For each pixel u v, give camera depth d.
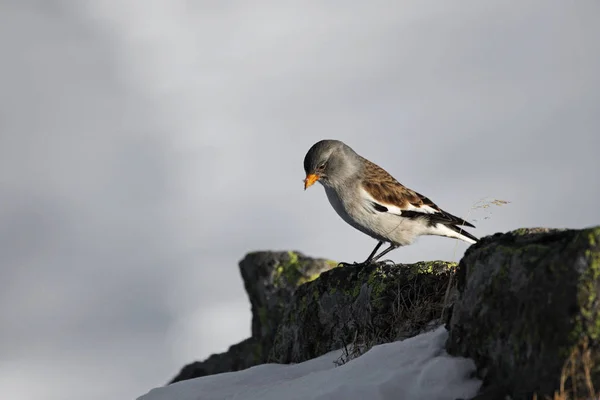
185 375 11.83
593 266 4.44
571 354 4.43
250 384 6.46
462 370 4.99
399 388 5.01
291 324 7.93
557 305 4.52
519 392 4.66
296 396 5.34
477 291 5.09
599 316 4.40
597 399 4.32
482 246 5.23
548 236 4.96
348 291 7.40
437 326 6.27
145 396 6.43
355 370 5.39
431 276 6.80
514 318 4.79
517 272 4.83
